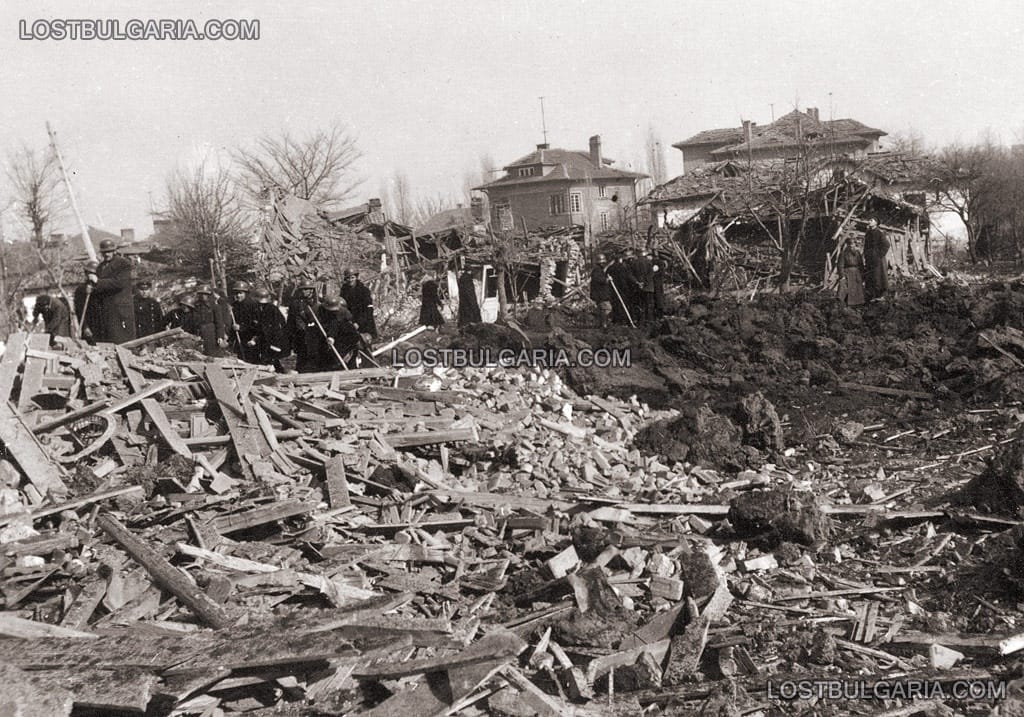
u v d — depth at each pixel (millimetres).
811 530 9523
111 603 6773
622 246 38750
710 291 32875
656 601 7855
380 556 8414
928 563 9062
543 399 15078
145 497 8961
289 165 52969
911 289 29000
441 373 15477
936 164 50938
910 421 15500
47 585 7043
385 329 28438
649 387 17078
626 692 6660
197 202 45125
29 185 36812
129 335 15078
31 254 36969
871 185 36000
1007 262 51188
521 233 49281
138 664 5426
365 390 13320
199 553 7566
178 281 44719
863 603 8188
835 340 21422
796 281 34438
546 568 8172
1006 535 8930
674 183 47750
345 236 36125
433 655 5988
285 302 24922
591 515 9750
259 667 5473
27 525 7934
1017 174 55250
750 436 13883
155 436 10477
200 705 5402
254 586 7262
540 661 6855
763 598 8242
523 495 10602
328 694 5539
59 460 9562
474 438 11906
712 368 19250
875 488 11461
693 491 11742
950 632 7559
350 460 10570
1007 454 10273
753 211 35562
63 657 5523
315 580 7359
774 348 20578
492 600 7926
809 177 34844
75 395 10945
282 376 13219
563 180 67562
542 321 25984
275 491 9297
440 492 10039
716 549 9102
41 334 11516
